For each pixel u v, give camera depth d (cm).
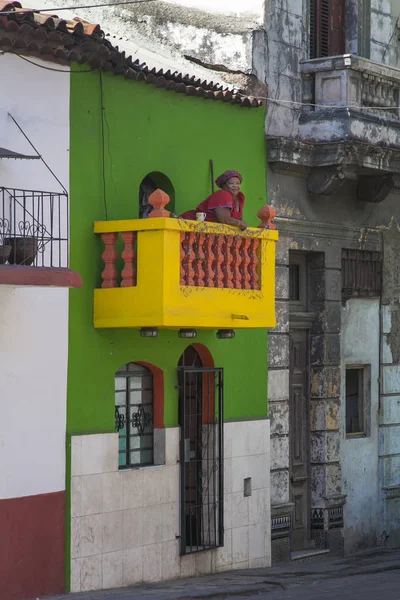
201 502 4788
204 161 4803
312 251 5412
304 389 5462
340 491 5519
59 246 3944
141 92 4491
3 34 3847
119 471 4306
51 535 4041
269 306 4572
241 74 5103
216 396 4809
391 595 4228
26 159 3938
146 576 4406
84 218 4225
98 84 4294
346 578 4822
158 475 4484
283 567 5053
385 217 5878
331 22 5628
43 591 4003
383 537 5819
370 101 5394
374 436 5819
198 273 4234
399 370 5991
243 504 4916
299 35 5378
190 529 4669
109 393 4306
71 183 4178
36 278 3653
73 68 4181
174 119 4656
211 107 4844
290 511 5203
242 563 4900
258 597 4241
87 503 4172
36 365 4012
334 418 5491
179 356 4622
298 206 5297
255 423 4997
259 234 4506
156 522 4466
